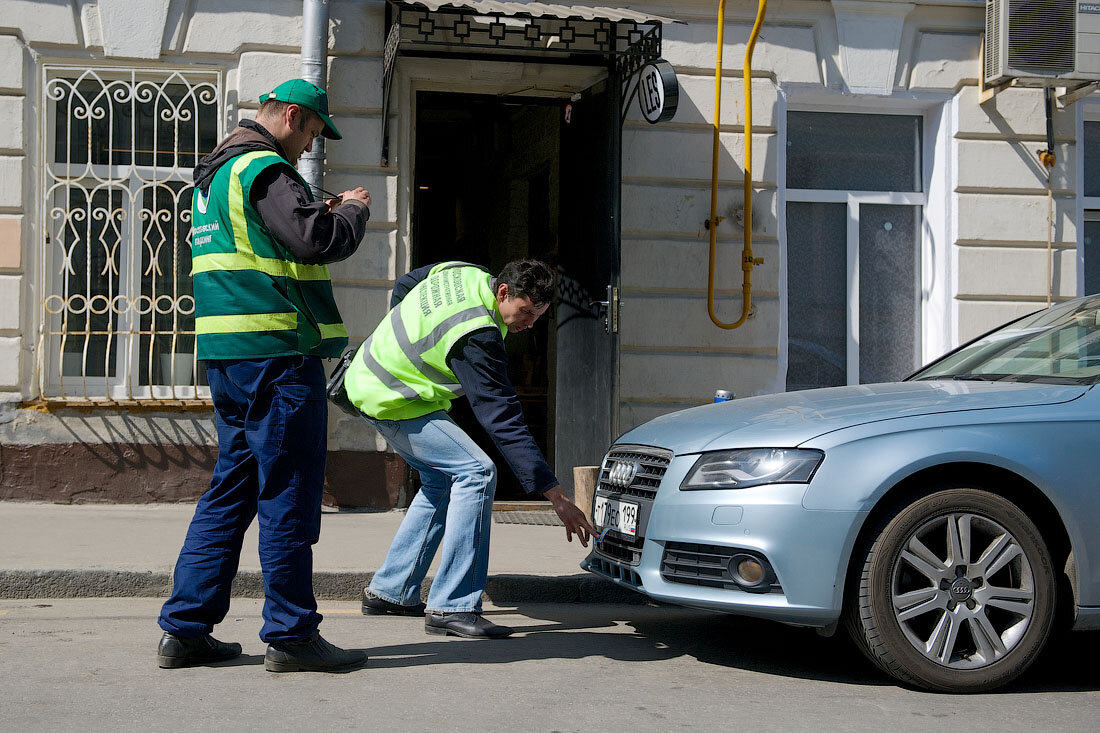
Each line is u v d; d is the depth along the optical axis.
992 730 3.51
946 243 8.33
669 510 4.12
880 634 3.87
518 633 4.88
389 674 4.05
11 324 7.31
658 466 4.30
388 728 3.39
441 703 3.68
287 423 3.87
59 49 7.40
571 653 4.50
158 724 3.38
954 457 3.91
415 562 5.08
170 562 5.65
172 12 7.47
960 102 8.30
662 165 7.99
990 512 3.94
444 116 11.80
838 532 3.85
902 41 8.25
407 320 4.59
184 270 7.65
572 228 8.12
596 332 7.69
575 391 7.99
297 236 3.77
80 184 7.52
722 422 4.30
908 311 8.58
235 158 3.93
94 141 7.54
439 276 4.68
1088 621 4.00
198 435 7.46
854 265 8.48
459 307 4.50
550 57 7.77
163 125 7.59
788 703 3.79
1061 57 7.94
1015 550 3.96
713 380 8.02
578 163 8.05
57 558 5.68
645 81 7.27
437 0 6.88
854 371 8.47
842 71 8.18
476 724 3.46
